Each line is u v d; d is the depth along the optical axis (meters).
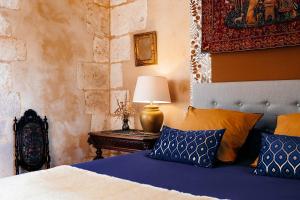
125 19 4.09
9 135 3.35
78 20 3.95
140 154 2.75
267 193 1.68
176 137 2.51
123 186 1.73
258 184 1.85
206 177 2.01
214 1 3.24
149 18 3.84
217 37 3.22
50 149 3.70
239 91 2.97
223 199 1.56
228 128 2.56
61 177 1.91
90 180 1.85
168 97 3.45
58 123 3.77
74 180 1.85
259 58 2.99
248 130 2.61
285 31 2.79
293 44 2.75
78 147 3.97
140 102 3.72
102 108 4.22
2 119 3.30
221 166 2.35
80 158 4.00
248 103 2.92
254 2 2.96
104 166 2.28
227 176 2.04
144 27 3.89
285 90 2.71
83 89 4.01
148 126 3.47
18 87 3.42
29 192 1.61
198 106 3.24
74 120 3.92
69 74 3.87
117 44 4.19
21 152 3.41
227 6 3.14
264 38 2.91
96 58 4.14
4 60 3.31
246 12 3.01
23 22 3.46
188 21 3.50
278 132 2.33
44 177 1.91
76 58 3.94
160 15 3.74
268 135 2.21
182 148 2.41
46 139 3.62
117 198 1.53
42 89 3.62
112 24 4.25
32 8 3.53
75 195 1.57
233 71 3.16
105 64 4.24
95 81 4.13
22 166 3.41
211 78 3.32
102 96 4.21
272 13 2.86
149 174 2.07
